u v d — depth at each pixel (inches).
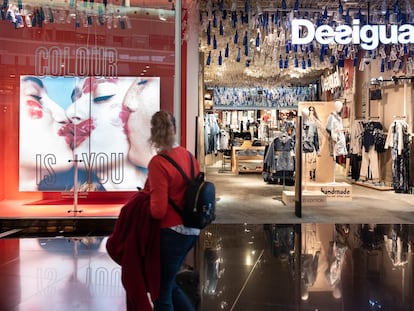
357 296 131.3
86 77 249.3
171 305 94.7
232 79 600.7
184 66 255.8
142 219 92.5
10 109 252.5
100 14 247.6
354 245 193.8
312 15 292.4
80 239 206.7
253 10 288.4
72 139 249.6
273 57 388.2
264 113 703.7
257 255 176.9
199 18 282.7
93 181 249.9
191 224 91.0
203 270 156.2
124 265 92.6
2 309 121.0
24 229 224.7
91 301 127.3
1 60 249.4
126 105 249.3
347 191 332.5
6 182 255.3
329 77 520.7
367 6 284.4
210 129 542.9
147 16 249.6
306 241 200.8
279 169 374.6
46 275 151.4
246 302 126.0
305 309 121.2
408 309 121.6
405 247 190.2
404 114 390.3
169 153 93.7
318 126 347.6
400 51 317.7
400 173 376.2
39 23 247.4
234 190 380.5
